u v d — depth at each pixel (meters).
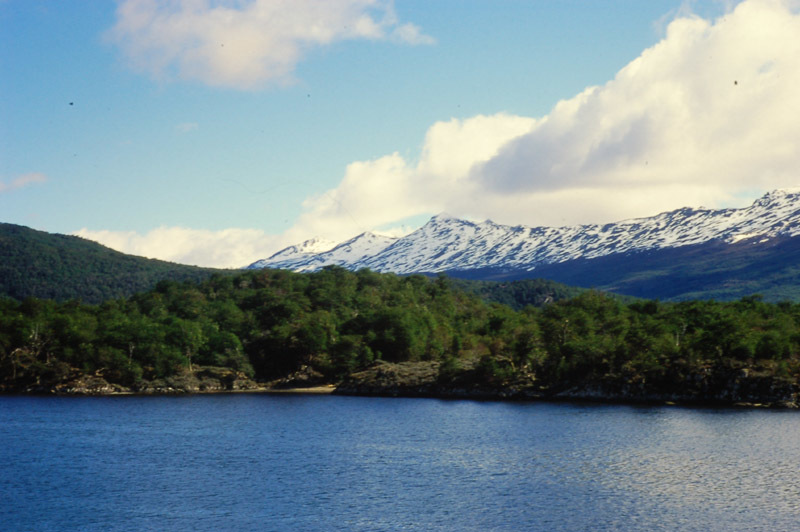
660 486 107.81
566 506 97.88
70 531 89.44
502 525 90.31
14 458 131.62
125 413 195.38
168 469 122.00
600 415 185.88
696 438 147.88
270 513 95.75
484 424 172.62
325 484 110.94
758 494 102.62
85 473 119.06
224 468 122.69
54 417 186.50
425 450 138.38
